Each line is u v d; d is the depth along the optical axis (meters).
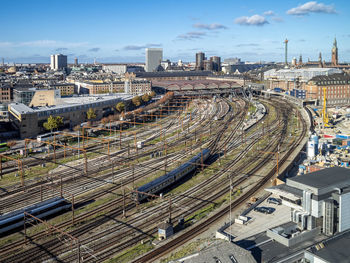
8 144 188.25
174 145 192.38
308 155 162.88
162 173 142.12
